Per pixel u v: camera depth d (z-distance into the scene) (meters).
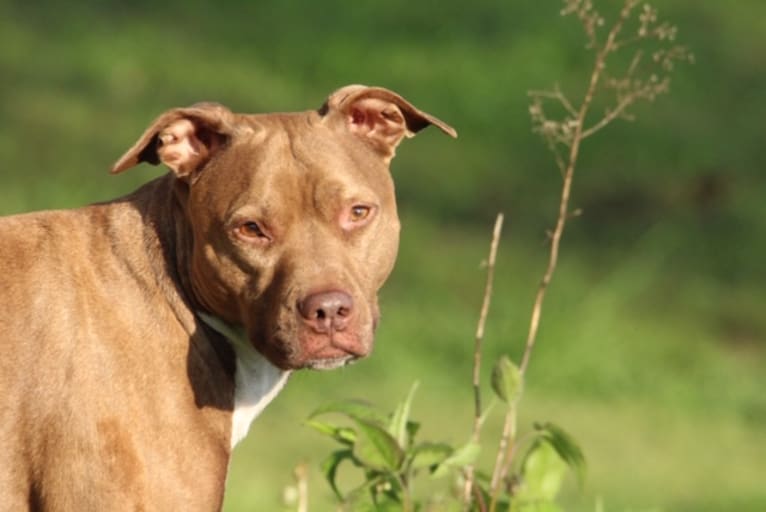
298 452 13.75
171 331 7.35
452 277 18.50
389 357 16.52
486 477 8.45
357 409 7.97
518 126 22.28
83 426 7.12
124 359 7.24
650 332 18.27
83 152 20.20
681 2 25.72
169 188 7.56
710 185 21.55
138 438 7.18
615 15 24.42
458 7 24.58
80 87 21.98
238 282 7.31
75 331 7.21
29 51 22.72
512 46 23.80
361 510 7.98
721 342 18.39
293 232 7.28
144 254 7.43
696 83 23.92
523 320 17.28
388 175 7.66
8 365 7.16
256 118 7.52
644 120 22.75
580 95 22.78
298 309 7.18
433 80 23.03
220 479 7.40
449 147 21.72
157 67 22.70
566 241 19.86
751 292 19.62
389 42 23.83
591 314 17.56
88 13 24.09
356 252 7.38
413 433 8.11
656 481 14.10
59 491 7.12
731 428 16.39
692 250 20.33
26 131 20.50
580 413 16.12
